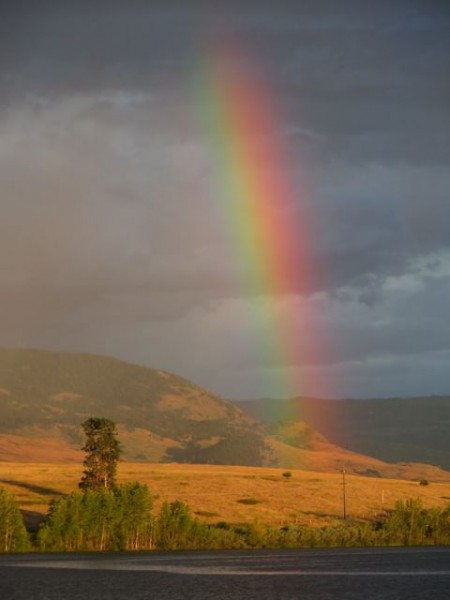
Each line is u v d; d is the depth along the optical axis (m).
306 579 169.38
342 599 140.88
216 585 158.38
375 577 173.00
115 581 163.25
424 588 155.38
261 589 153.38
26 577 169.25
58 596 142.88
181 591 149.75
